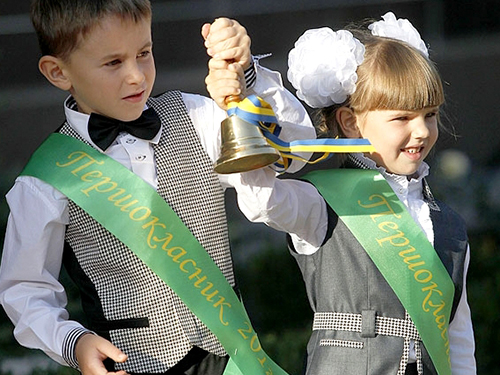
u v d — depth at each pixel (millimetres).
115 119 7500
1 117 22484
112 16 7039
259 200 7160
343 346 7480
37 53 22469
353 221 7648
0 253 16344
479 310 14492
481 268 15977
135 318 7363
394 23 8250
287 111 7562
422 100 7570
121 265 7414
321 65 7691
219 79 6945
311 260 7781
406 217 7703
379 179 7766
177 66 22734
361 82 7691
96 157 7508
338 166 8234
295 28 23078
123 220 7340
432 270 7625
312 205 7629
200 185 7574
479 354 13688
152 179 7527
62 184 7406
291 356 13695
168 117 7672
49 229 7387
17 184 7531
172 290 7348
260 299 15820
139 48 7156
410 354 7523
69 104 7715
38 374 13953
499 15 24062
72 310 15648
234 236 18625
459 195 19562
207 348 7414
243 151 6664
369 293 7551
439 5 23891
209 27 7086
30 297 7379
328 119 7992
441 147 22969
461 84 24062
